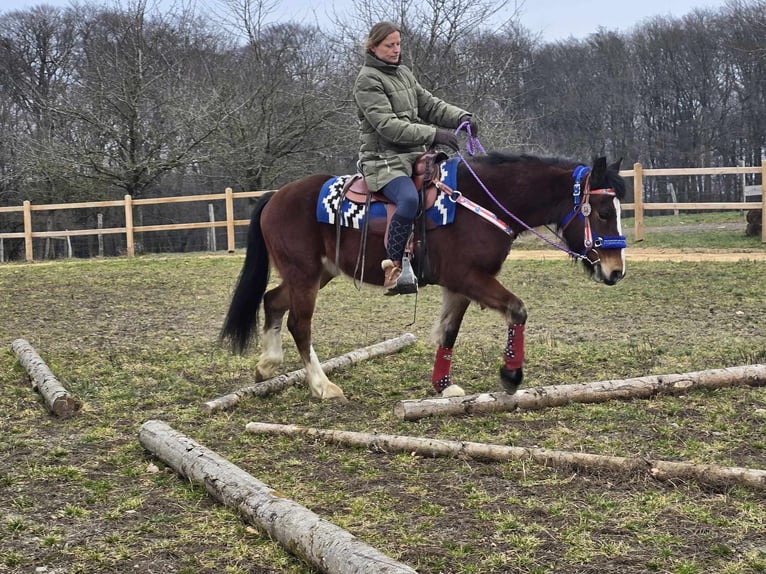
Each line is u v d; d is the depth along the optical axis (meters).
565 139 36.28
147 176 25.08
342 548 2.99
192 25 28.28
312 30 27.91
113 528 3.56
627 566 3.10
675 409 5.13
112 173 24.73
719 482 3.82
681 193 35.28
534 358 6.87
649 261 13.39
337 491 3.94
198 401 5.74
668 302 9.91
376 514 3.63
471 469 4.18
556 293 10.90
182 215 29.16
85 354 7.46
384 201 5.41
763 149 35.62
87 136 24.86
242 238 28.53
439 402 5.16
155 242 29.05
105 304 11.11
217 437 4.88
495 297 5.12
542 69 36.09
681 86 36.66
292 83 26.11
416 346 7.54
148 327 9.20
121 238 28.72
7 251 28.88
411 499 3.82
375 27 5.32
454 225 5.18
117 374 6.55
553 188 5.16
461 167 5.33
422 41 22.22
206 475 3.93
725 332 7.98
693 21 37.00
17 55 33.72
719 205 15.55
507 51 23.38
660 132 36.91
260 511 3.48
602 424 4.91
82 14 33.69
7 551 3.32
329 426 5.09
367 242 5.46
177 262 16.16
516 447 4.30
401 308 10.16
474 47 22.52
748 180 35.16
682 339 7.67
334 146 25.62
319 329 8.88
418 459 4.38
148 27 27.14
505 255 5.24
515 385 5.18
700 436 4.64
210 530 3.51
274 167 25.89
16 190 28.19
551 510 3.61
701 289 10.62
